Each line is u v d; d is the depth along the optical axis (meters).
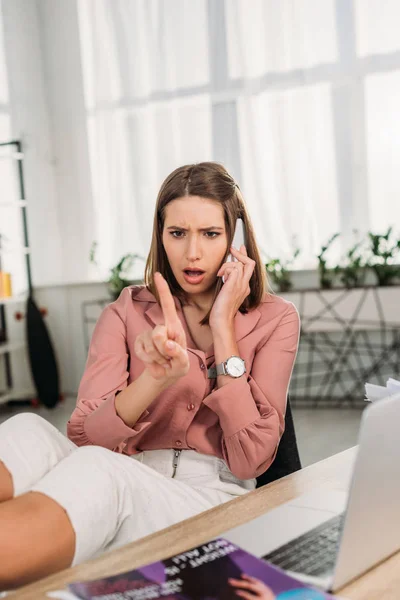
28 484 0.96
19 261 4.73
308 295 3.87
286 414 1.41
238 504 0.91
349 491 0.66
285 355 1.35
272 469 1.40
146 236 4.39
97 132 4.46
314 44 3.94
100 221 4.53
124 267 4.45
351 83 3.88
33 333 4.42
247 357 1.33
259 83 4.07
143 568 0.70
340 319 3.81
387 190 3.87
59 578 0.71
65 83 4.57
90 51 4.49
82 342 4.68
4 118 4.67
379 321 3.73
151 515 1.06
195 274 1.31
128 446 1.32
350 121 3.90
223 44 4.12
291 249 4.06
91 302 4.61
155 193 4.35
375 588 0.68
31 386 4.75
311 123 3.96
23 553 0.79
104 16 4.37
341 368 4.11
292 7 3.94
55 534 0.83
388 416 0.69
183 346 0.97
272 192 4.10
